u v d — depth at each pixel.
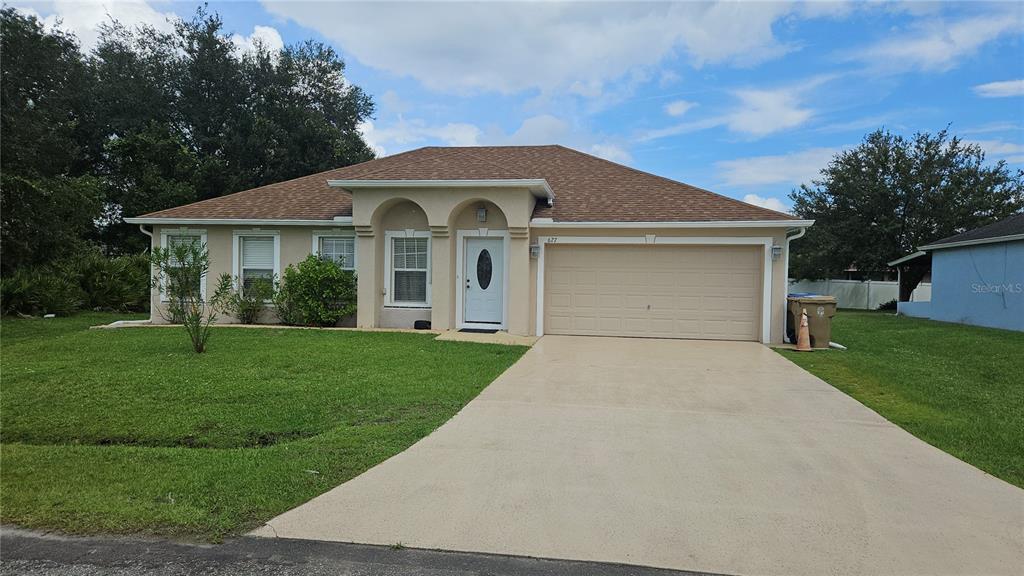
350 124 39.75
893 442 5.94
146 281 21.84
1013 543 3.84
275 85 34.38
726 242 13.01
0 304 17.08
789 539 3.88
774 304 12.88
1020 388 8.59
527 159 17.38
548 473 5.02
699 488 4.71
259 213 15.20
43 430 6.12
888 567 3.54
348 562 3.61
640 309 13.53
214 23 33.78
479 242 13.99
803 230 12.98
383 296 14.37
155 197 28.73
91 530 3.97
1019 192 28.22
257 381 8.23
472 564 3.59
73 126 28.64
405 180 13.20
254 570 3.51
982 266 18.45
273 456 5.36
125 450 5.53
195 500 4.41
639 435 6.09
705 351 11.53
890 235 28.86
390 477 4.89
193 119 33.00
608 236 13.38
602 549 3.76
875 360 10.72
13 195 18.50
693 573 3.49
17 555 3.67
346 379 8.39
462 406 7.16
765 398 7.71
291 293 14.39
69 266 20.36
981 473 5.12
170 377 8.43
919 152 29.14
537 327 13.62
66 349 10.77
